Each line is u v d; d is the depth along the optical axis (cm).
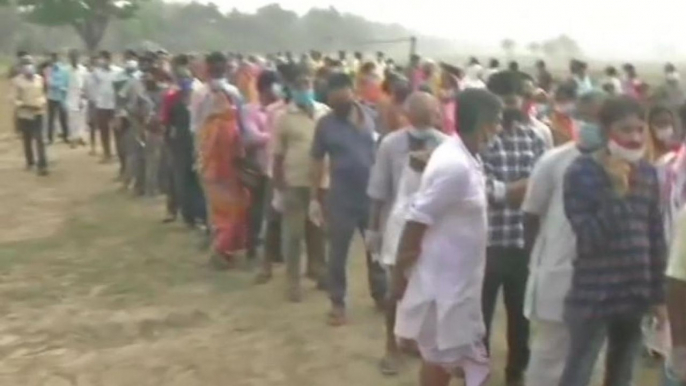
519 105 615
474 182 498
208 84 993
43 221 1283
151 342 780
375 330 796
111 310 866
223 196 988
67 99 2102
